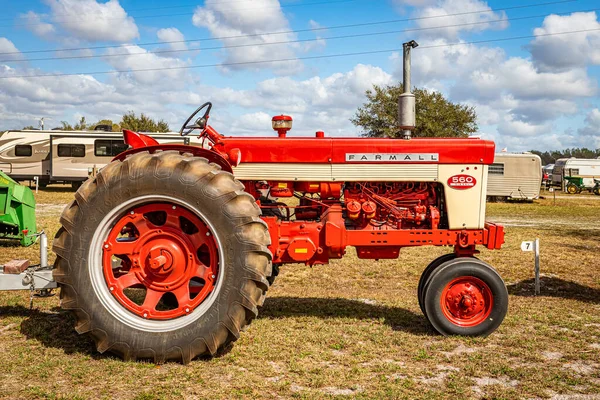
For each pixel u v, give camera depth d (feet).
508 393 10.62
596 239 39.42
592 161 125.18
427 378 11.41
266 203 15.67
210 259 12.54
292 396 10.33
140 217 12.64
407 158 15.02
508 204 80.59
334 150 14.99
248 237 12.12
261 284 12.25
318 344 13.42
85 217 12.26
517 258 29.86
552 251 32.71
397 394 10.41
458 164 15.05
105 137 80.33
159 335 12.00
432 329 14.66
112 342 12.05
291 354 12.60
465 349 13.35
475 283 14.30
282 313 16.55
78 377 11.18
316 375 11.31
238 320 12.10
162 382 10.98
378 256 15.14
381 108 110.63
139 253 12.62
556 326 15.69
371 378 11.27
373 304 17.99
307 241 14.58
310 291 20.40
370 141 15.07
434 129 108.06
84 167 80.48
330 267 26.13
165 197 12.30
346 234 14.64
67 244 12.25
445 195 15.07
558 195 108.88
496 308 14.10
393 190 15.53
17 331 14.05
